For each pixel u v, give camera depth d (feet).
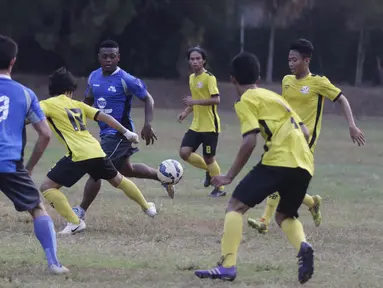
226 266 40.96
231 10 279.08
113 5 259.80
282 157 39.86
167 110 234.38
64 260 46.80
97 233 56.49
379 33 279.90
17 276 41.96
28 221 61.16
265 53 284.82
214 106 80.38
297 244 41.04
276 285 40.65
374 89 260.42
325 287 40.63
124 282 40.98
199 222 62.28
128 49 288.92
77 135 55.11
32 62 283.79
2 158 40.04
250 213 67.92
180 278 42.06
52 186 55.42
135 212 66.54
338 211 70.33
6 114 40.55
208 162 81.51
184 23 277.64
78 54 272.10
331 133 171.94
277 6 274.98
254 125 39.47
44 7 261.03
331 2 275.80
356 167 109.70
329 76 285.23
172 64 289.74
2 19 262.47
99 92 62.59
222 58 285.23
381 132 177.06
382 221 64.90
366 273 44.55
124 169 65.98
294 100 57.82
